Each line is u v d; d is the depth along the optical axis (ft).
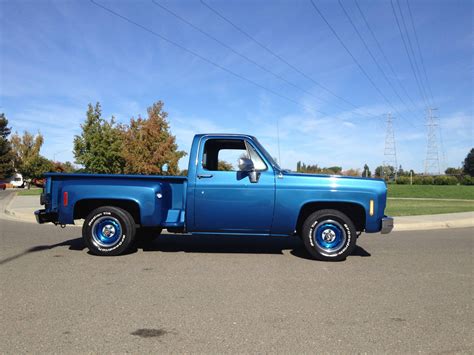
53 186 22.59
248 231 22.03
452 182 187.21
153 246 25.73
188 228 22.11
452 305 14.30
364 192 21.43
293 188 21.50
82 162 91.91
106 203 22.80
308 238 21.62
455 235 33.50
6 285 16.28
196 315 13.01
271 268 19.76
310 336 11.42
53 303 14.06
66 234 31.32
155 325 12.12
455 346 10.87
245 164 21.01
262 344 10.85
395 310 13.71
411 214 50.06
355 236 21.48
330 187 21.43
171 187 22.81
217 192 21.70
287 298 14.90
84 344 10.76
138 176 22.02
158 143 88.74
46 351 10.32
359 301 14.65
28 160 212.23
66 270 18.92
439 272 19.35
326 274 18.66
